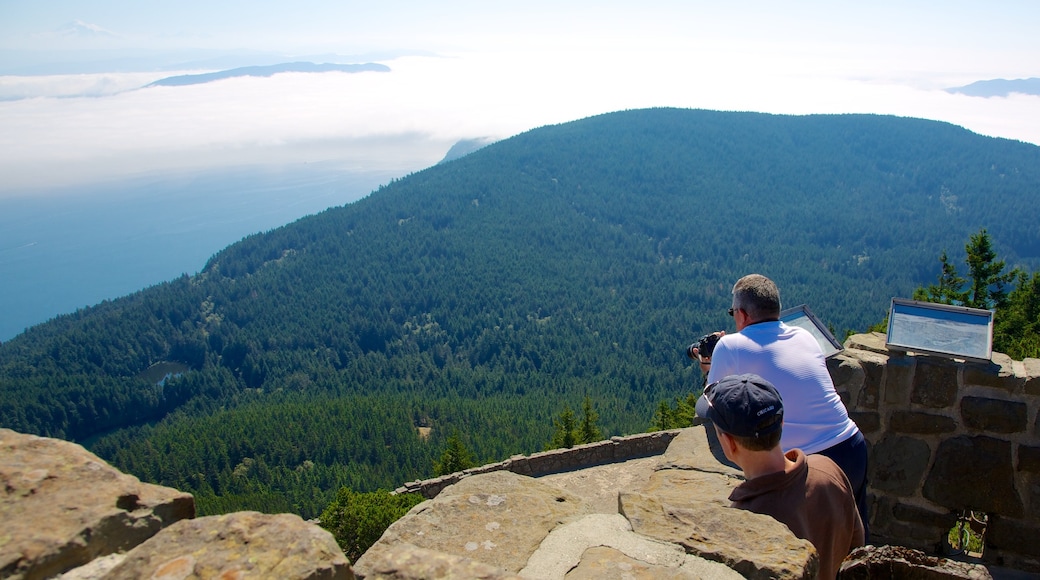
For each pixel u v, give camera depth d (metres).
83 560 1.32
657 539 1.77
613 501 6.91
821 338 4.03
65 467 1.54
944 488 3.84
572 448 8.07
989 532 3.82
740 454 2.07
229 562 1.25
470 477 2.17
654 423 33.22
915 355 3.86
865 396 3.95
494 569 1.33
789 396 2.70
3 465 1.50
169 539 1.32
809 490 2.04
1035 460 3.64
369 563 1.63
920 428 3.86
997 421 3.70
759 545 1.72
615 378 140.25
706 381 3.44
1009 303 23.55
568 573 1.65
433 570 1.33
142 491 1.53
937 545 3.92
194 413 148.62
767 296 2.86
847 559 2.40
